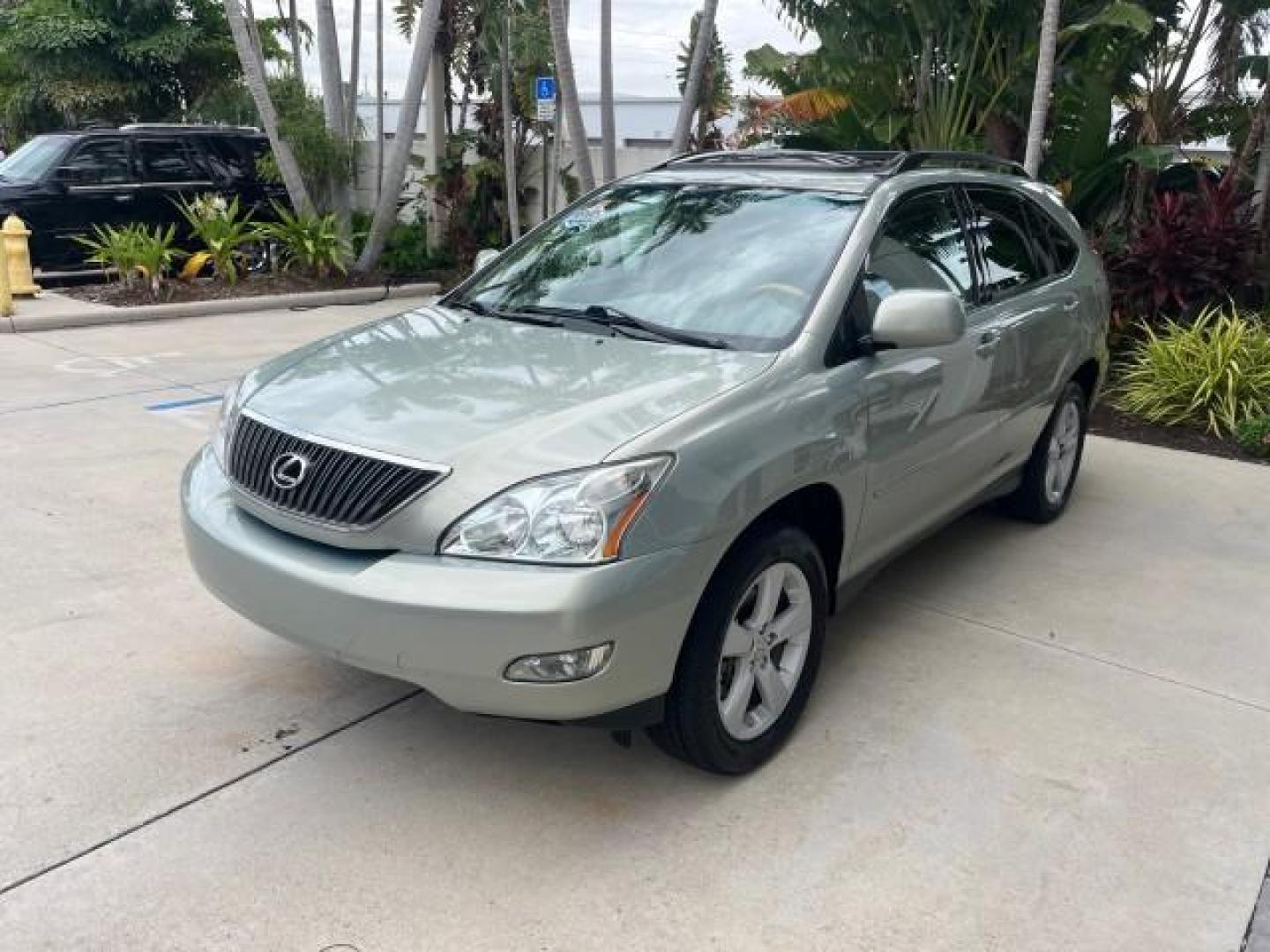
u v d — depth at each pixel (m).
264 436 3.27
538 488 2.84
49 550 4.83
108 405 7.36
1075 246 5.68
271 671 3.87
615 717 2.96
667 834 3.07
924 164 4.62
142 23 19.19
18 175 12.46
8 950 2.57
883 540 3.96
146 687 3.73
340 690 3.77
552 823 3.11
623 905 2.79
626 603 2.80
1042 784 3.35
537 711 2.84
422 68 12.70
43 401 7.40
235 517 3.27
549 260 4.40
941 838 3.08
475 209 14.57
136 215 12.84
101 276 12.85
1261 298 9.05
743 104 14.65
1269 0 10.02
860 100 10.55
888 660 4.11
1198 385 7.56
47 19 18.53
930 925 2.76
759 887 2.88
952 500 4.49
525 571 2.78
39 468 5.93
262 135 14.07
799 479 3.29
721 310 3.76
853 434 3.54
